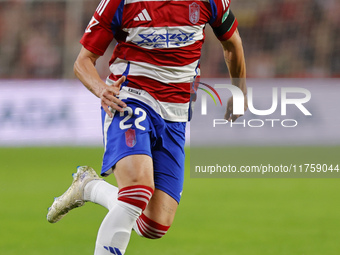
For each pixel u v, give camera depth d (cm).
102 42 1417
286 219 2569
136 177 1284
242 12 7006
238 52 1602
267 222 2497
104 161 1360
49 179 3719
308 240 2123
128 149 1319
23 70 6594
